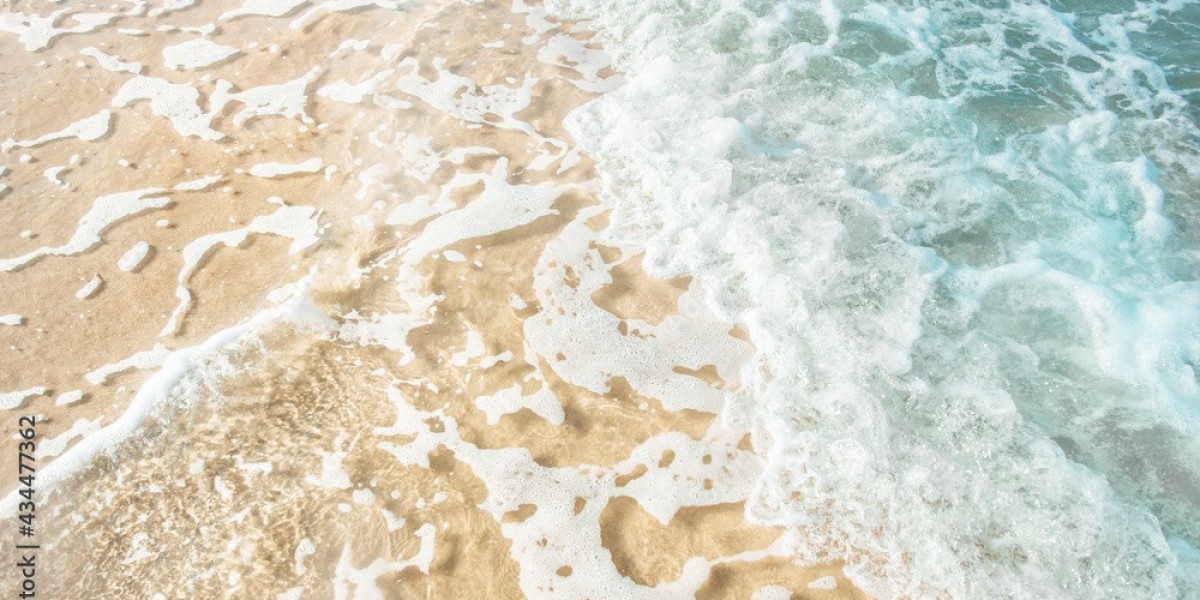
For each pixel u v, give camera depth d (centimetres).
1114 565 234
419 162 394
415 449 282
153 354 315
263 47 479
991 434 264
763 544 250
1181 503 249
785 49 442
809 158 371
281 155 404
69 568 254
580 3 496
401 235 358
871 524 252
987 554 240
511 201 371
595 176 382
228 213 374
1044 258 323
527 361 307
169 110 435
